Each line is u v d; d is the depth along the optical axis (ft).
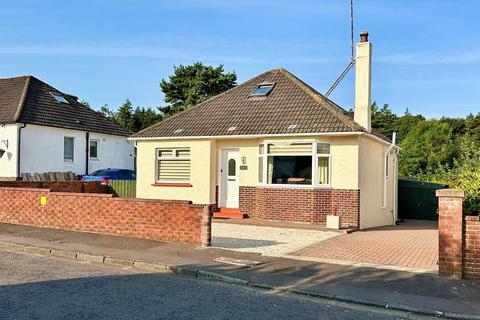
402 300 24.59
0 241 39.58
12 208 49.39
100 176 81.51
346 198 53.31
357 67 57.88
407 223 67.56
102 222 43.45
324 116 55.77
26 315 20.94
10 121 80.84
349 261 33.60
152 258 33.58
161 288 26.66
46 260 34.24
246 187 58.59
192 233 38.91
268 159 56.75
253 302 24.29
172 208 39.86
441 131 125.90
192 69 144.77
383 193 62.90
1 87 95.50
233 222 54.70
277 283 27.66
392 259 34.68
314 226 52.21
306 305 24.11
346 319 21.98
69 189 64.80
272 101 62.23
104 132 98.37
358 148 53.11
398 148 68.74
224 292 26.21
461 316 22.58
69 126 89.97
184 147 62.34
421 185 74.54
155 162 64.54
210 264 31.96
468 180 35.42
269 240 42.86
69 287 26.21
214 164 60.95
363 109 57.21
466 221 29.01
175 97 145.18
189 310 22.39
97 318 20.76
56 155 87.81
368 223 56.80
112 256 34.04
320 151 54.19
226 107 65.16
